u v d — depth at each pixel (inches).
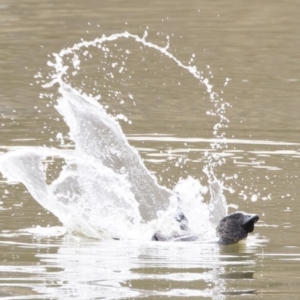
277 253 1269.7
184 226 1457.9
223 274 1146.7
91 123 1721.2
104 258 1233.4
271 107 2370.8
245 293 1051.9
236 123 2197.3
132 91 2549.2
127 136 2044.8
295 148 1939.0
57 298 1026.1
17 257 1227.2
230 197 1574.8
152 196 1593.3
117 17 3513.8
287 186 1641.2
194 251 1295.5
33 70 2787.9
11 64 2854.3
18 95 2498.8
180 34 3260.3
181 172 1742.1
